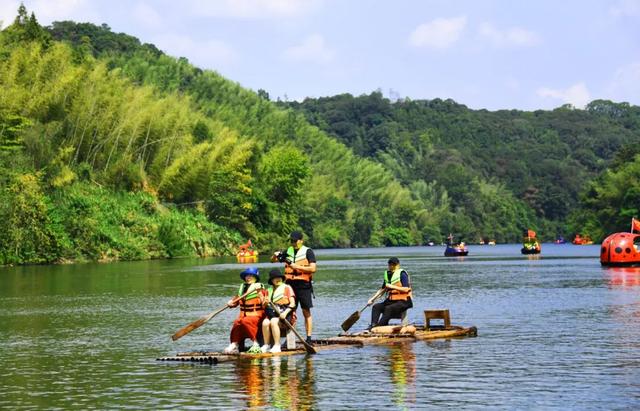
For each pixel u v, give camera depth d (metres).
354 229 159.75
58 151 80.56
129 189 88.75
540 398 12.50
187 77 175.25
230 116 156.00
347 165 173.88
